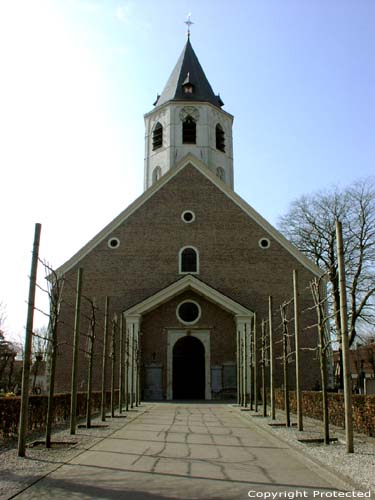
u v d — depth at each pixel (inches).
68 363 1331.2
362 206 1685.5
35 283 529.0
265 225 1402.6
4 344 2263.8
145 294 1370.6
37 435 613.9
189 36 1822.1
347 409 490.9
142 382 1331.2
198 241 1397.6
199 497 310.7
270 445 534.0
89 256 1392.7
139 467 406.6
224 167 1646.2
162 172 1600.6
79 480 358.6
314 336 1331.2
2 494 317.1
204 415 900.6
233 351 1336.1
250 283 1370.6
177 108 1619.1
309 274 1369.3
